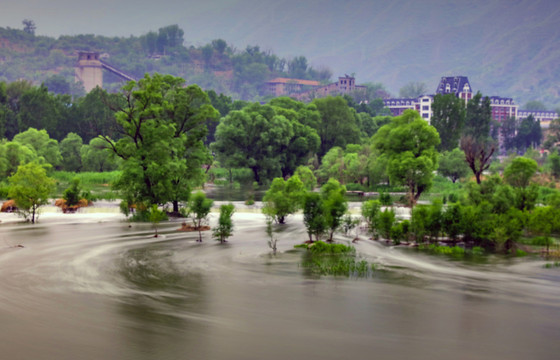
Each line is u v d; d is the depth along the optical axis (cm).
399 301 3488
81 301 3366
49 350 2589
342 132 15025
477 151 11850
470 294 3666
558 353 2670
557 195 6331
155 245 5356
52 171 13300
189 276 4081
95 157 13800
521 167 6309
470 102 18212
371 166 11512
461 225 5472
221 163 14475
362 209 6450
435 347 2712
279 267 4428
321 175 12569
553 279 4097
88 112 15900
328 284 3903
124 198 7669
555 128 19088
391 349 2673
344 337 2820
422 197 10319
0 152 11131
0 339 2717
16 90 17625
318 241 5234
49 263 4453
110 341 2705
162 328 2900
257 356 2555
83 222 6912
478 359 2578
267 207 6925
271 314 3178
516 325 3055
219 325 2966
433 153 9469
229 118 12975
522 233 5531
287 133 13200
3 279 3897
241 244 5475
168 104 7556
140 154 7262
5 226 6500
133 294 3550
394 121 10075
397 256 4956
